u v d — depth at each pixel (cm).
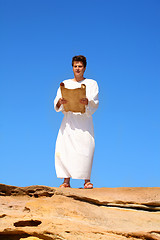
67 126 925
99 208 670
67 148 912
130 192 743
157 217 650
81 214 623
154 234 551
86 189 804
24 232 567
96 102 925
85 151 905
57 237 536
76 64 945
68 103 896
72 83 946
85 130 919
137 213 665
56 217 605
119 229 572
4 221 593
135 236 536
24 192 721
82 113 912
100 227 571
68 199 675
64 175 905
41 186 720
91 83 943
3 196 712
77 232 541
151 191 743
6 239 579
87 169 900
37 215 621
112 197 705
